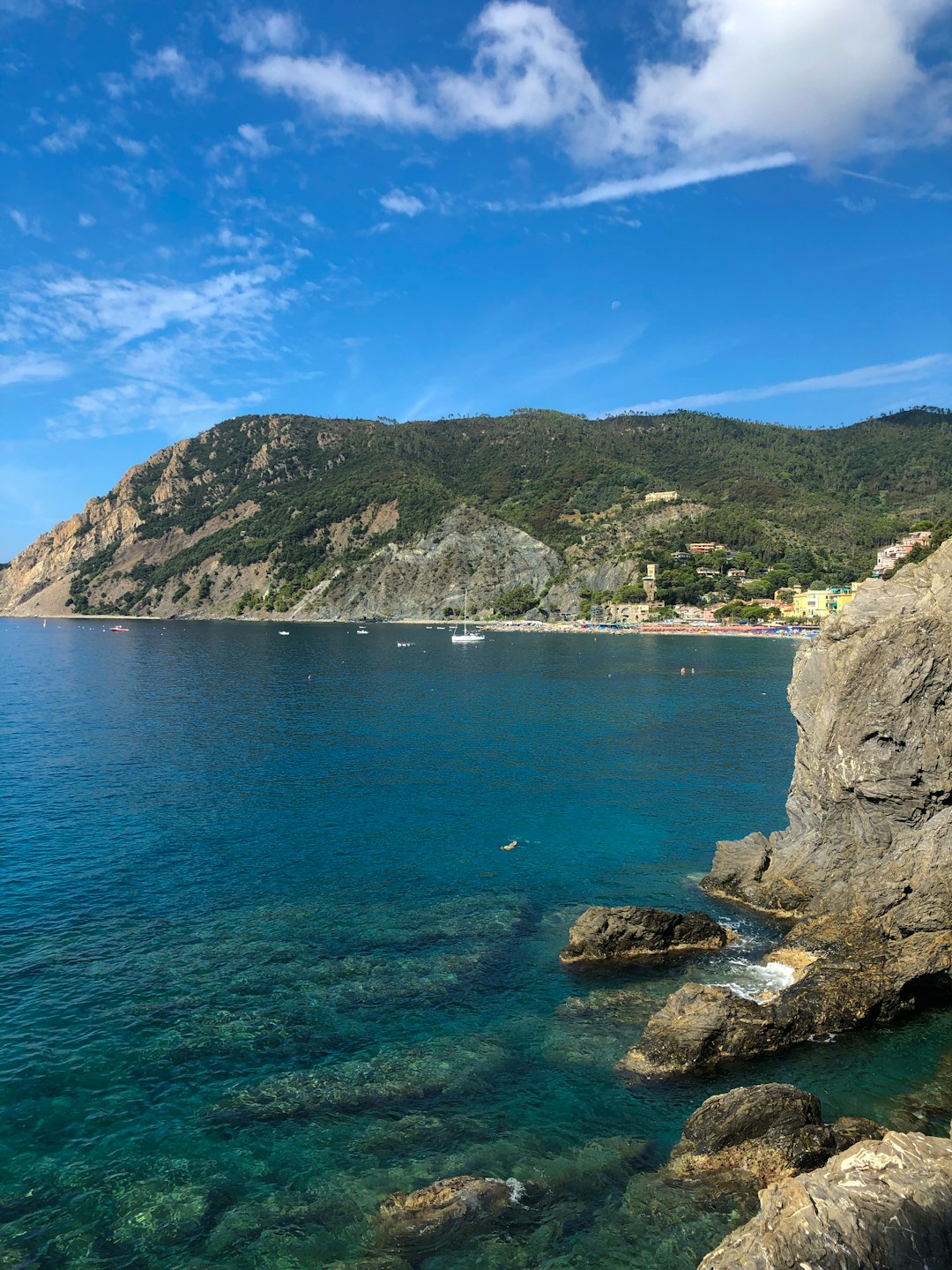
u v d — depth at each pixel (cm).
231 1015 2430
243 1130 1930
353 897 3400
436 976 2703
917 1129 1922
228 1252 1576
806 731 3566
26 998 2506
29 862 3750
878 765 2978
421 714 8362
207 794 5034
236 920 3138
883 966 2545
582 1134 1917
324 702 9294
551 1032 2369
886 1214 1305
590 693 10069
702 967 2820
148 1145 1873
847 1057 2236
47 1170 1791
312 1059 2209
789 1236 1283
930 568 3394
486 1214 1656
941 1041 2328
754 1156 1767
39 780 5362
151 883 3512
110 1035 2308
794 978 2712
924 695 2895
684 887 3600
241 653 17025
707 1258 1348
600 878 3688
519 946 2969
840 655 3269
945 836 2778
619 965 2827
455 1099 2050
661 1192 1706
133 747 6531
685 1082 2127
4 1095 2033
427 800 4944
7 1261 1552
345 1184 1753
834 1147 1775
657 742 6831
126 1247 1588
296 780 5428
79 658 15700
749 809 4806
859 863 3067
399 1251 1572
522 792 5150
